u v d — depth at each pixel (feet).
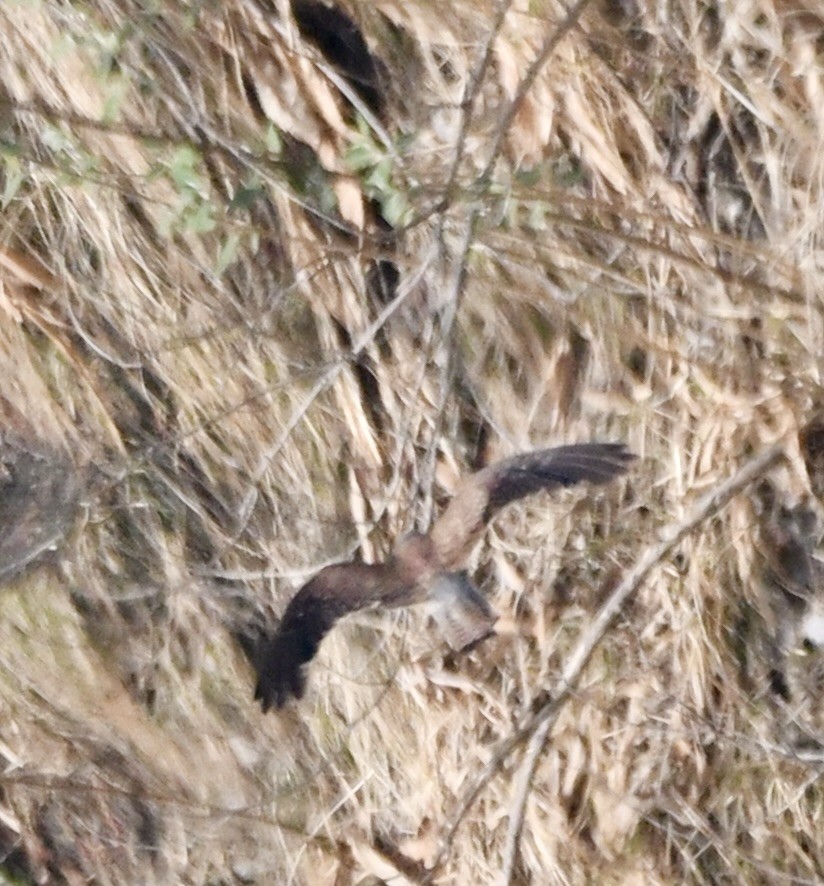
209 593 101.65
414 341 100.68
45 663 102.12
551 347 100.48
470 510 95.55
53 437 101.86
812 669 100.12
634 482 100.27
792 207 100.01
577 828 100.22
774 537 100.22
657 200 100.17
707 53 100.17
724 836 100.07
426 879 98.68
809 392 99.71
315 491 101.04
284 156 100.27
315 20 100.63
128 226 100.99
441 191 98.27
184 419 101.40
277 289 100.83
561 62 99.96
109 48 99.76
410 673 100.63
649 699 100.22
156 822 102.01
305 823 101.35
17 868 102.32
